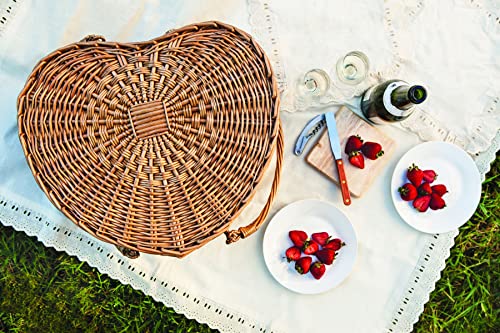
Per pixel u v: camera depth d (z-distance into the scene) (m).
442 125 1.36
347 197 1.33
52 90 1.01
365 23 1.31
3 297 1.40
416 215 1.37
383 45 1.31
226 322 1.36
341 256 1.36
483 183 1.47
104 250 1.33
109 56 1.02
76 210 1.01
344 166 1.35
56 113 1.01
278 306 1.37
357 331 1.39
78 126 1.01
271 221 1.32
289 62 1.30
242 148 1.03
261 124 1.03
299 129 1.34
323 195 1.37
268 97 1.03
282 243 1.35
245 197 1.03
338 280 1.35
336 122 1.33
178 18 1.30
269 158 1.02
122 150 1.01
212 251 1.34
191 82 1.02
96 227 1.02
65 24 1.28
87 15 1.28
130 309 1.43
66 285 1.41
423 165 1.37
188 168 1.02
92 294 1.42
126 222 1.01
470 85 1.35
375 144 1.31
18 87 1.28
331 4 1.31
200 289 1.35
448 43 1.34
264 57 1.03
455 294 1.49
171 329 1.44
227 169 1.03
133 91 1.01
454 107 1.35
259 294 1.36
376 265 1.38
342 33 1.31
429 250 1.39
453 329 1.49
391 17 1.32
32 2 1.27
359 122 1.33
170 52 1.02
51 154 1.01
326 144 1.33
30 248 1.40
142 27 1.30
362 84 1.31
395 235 1.38
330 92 1.31
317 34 1.30
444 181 1.38
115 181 1.01
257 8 1.30
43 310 1.41
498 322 1.50
